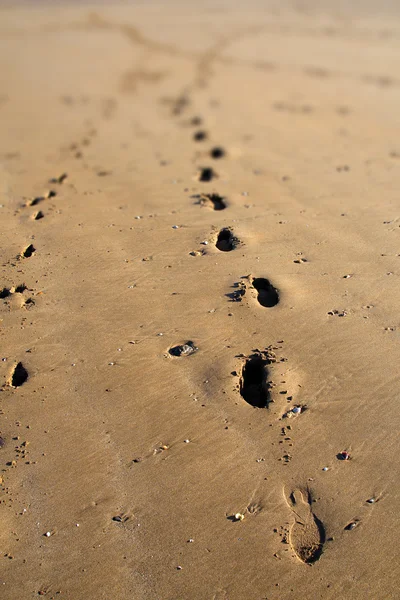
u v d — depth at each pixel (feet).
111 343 13.62
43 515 11.78
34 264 15.23
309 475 11.93
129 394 12.92
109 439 12.43
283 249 15.24
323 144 21.56
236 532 11.52
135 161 20.27
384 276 14.42
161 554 11.40
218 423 12.51
